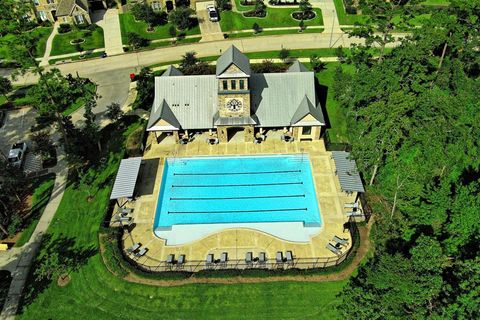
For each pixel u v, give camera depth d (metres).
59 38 105.00
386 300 40.56
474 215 46.31
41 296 51.84
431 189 55.34
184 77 70.00
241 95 65.06
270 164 67.50
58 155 72.06
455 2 76.25
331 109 76.50
